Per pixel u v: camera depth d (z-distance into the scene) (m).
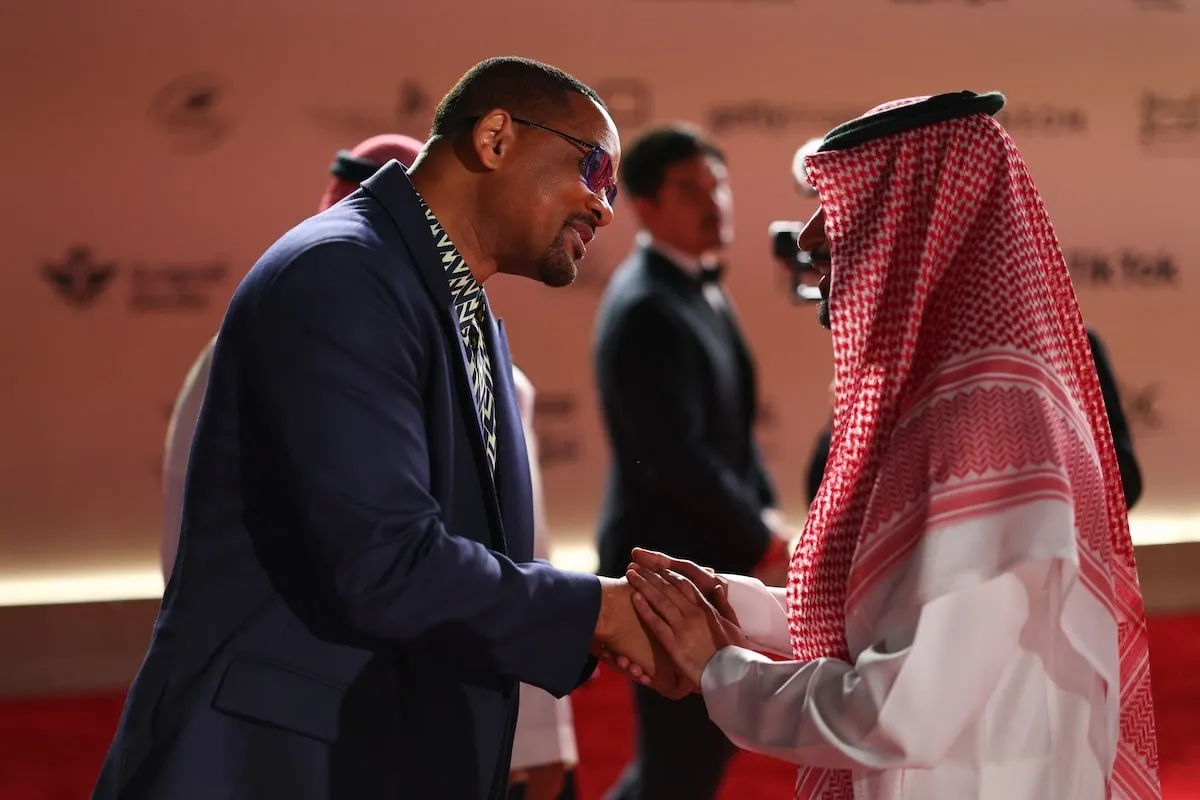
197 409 2.41
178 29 5.39
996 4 6.02
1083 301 6.13
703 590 1.93
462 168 1.80
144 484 5.46
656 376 3.18
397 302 1.68
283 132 5.48
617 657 1.81
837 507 1.65
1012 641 1.46
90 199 5.35
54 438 5.38
